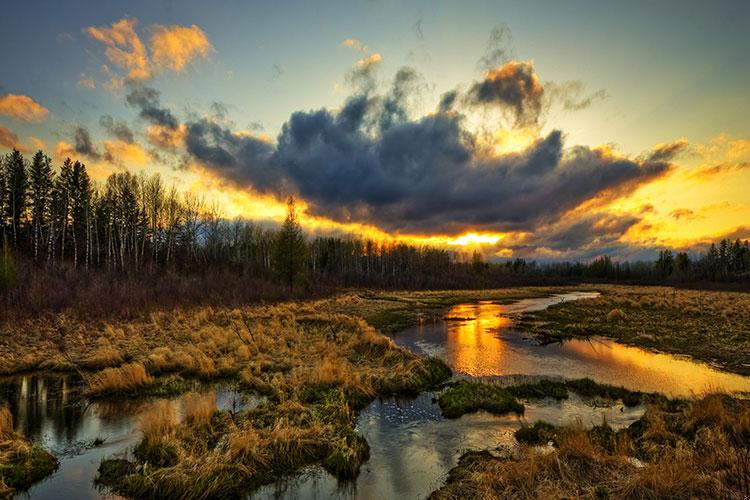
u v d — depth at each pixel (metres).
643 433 8.22
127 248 55.72
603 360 16.23
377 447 8.45
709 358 16.00
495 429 9.27
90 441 8.73
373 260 100.50
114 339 18.22
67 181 54.41
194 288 34.09
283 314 25.41
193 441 8.10
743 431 7.42
